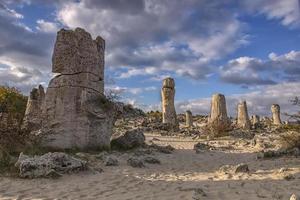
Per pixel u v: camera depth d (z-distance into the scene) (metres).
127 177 9.75
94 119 14.42
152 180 9.49
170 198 7.25
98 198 7.46
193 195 7.14
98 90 15.00
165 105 32.09
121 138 16.41
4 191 8.08
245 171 10.51
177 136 27.94
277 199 6.88
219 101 29.00
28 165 9.34
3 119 12.97
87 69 14.46
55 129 13.62
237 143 21.61
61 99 13.86
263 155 13.95
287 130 17.78
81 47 14.40
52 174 9.29
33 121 14.09
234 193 7.55
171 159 14.38
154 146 17.33
